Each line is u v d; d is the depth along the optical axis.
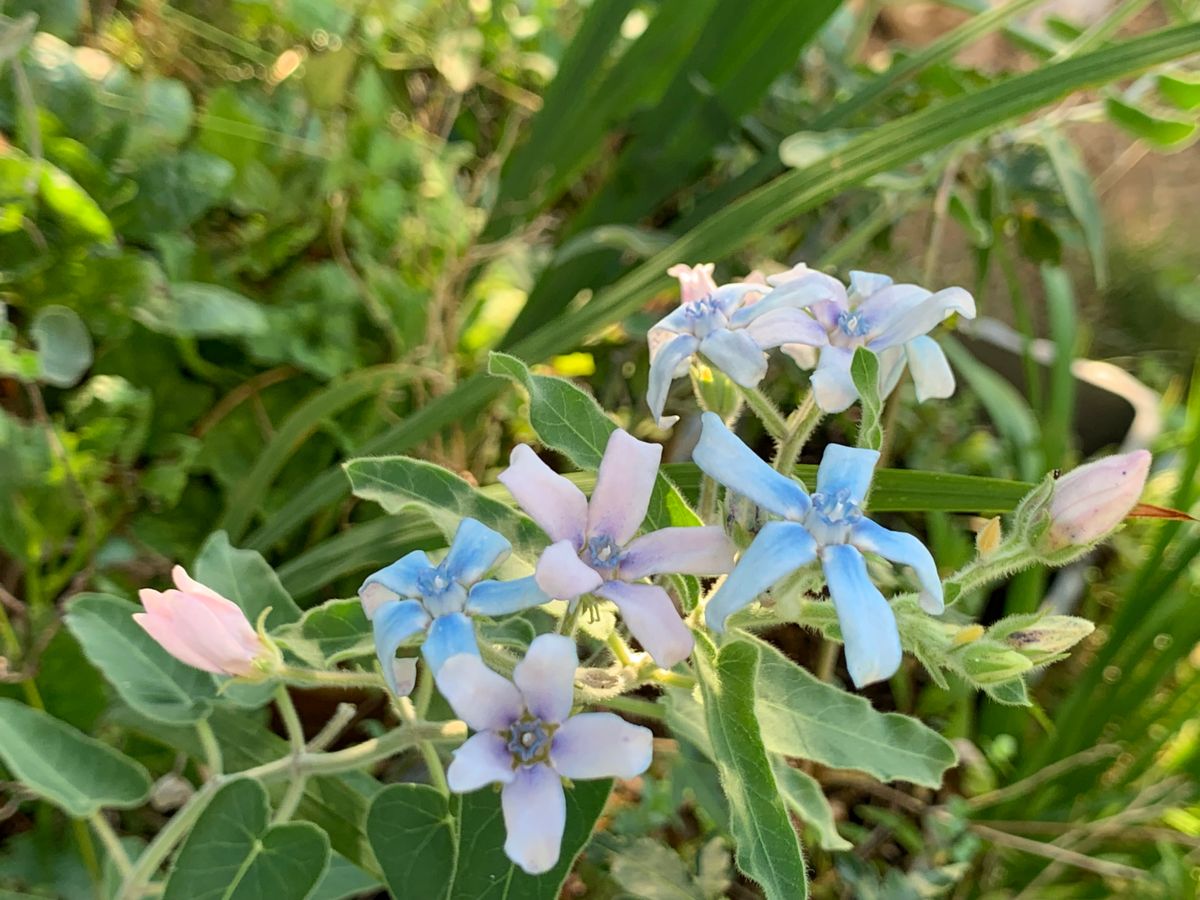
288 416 0.25
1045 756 0.28
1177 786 0.26
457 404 0.21
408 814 0.14
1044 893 0.26
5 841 0.19
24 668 0.18
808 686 0.15
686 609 0.13
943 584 0.13
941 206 0.25
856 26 0.34
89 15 0.25
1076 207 0.25
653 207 0.29
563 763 0.10
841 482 0.11
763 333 0.14
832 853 0.25
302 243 0.25
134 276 0.21
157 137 0.23
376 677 0.14
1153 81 0.25
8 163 0.19
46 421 0.19
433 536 0.19
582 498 0.11
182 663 0.16
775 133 0.30
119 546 0.21
